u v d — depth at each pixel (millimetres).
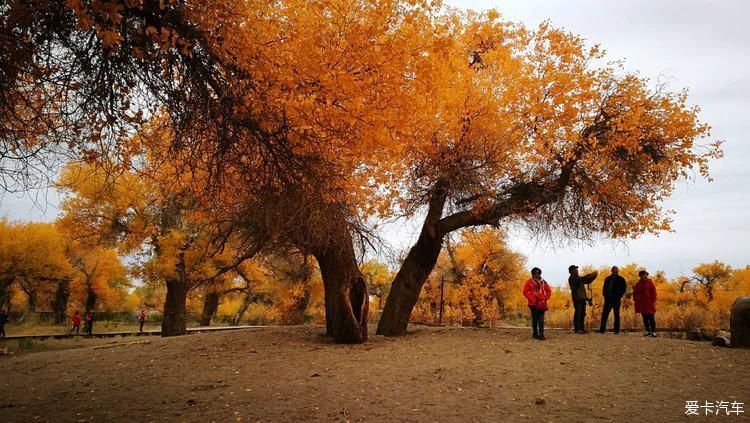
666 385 6688
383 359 9250
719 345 10016
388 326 13789
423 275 14086
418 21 6129
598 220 13891
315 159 6621
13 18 4547
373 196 10695
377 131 6148
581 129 12609
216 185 6953
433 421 5152
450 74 10000
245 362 9297
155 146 6441
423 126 10477
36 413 6035
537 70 13039
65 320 47062
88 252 41812
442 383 7039
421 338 12602
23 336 26406
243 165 6426
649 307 12141
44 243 38094
